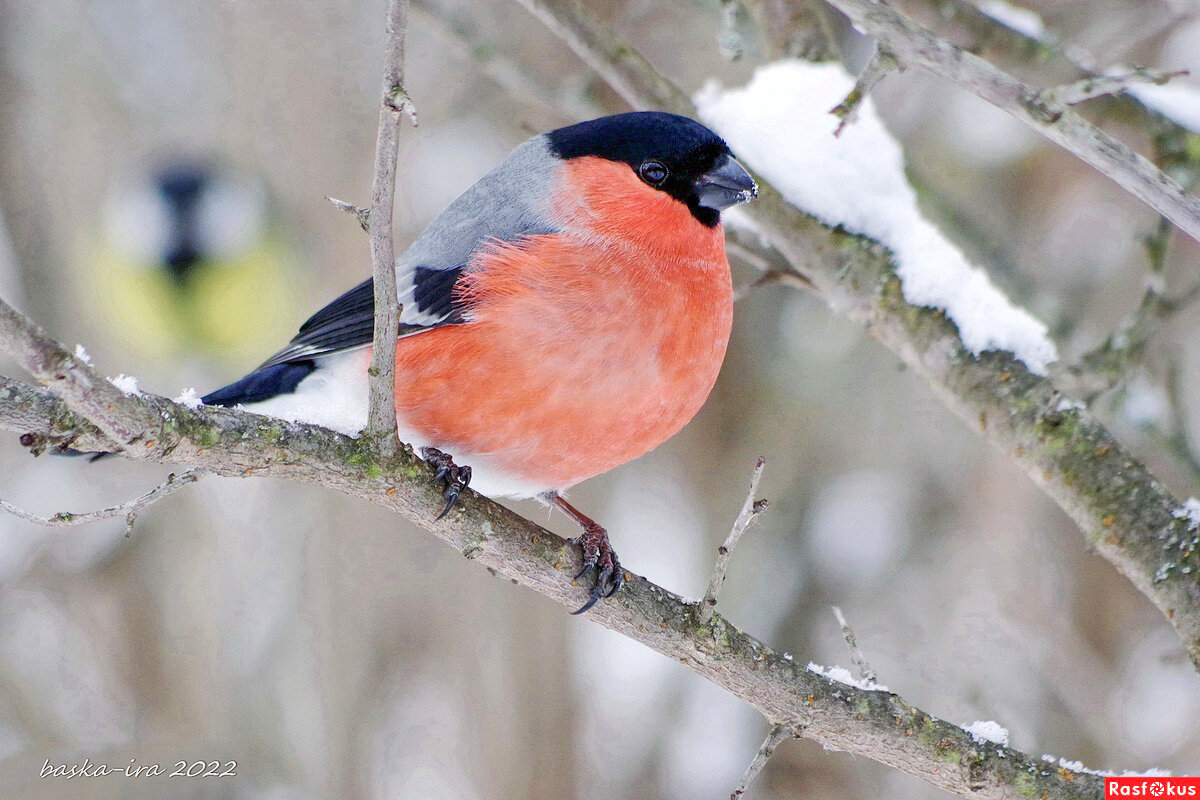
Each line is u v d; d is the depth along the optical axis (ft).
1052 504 38.75
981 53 28.91
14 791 37.81
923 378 25.76
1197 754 34.14
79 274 47.24
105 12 46.39
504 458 23.00
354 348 24.84
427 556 38.83
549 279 22.11
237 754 39.09
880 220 26.27
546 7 28.35
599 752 42.45
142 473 43.27
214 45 44.75
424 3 32.73
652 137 23.29
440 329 22.24
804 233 26.40
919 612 40.70
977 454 39.96
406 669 39.14
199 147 48.37
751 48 35.22
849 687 20.97
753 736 40.14
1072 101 18.38
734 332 42.70
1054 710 37.32
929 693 39.55
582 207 22.98
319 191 39.09
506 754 39.06
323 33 38.88
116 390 17.39
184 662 42.11
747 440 42.83
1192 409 37.24
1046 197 40.93
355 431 19.67
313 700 38.83
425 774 39.81
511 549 20.77
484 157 44.16
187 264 47.85
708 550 42.34
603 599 20.97
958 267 25.63
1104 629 38.14
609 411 22.36
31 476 43.29
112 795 38.09
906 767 20.92
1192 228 17.84
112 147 47.24
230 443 18.51
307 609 39.06
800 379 42.22
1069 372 27.43
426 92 41.34
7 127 45.14
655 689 42.78
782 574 41.50
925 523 41.50
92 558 42.55
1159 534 22.08
